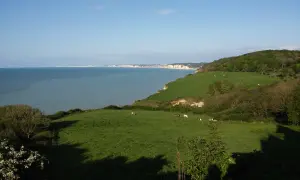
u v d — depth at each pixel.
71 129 44.38
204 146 14.83
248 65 128.75
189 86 87.62
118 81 178.88
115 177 25.14
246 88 72.94
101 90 127.31
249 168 22.09
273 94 55.84
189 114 59.91
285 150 28.64
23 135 37.22
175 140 36.41
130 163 28.23
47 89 131.25
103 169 26.89
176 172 25.45
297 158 25.31
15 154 13.71
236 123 48.06
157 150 31.97
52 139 38.22
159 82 168.88
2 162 12.75
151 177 24.73
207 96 71.94
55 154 31.62
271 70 111.56
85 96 107.94
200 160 14.34
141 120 51.25
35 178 23.91
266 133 38.72
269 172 21.14
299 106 43.88
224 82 84.19
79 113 61.84
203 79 95.25
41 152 31.86
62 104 89.50
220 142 15.09
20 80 194.62
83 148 33.81
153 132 41.91
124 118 53.19
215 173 16.02
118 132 42.09
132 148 33.31
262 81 82.88
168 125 47.00
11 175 12.73
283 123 46.97
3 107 42.38
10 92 117.56
